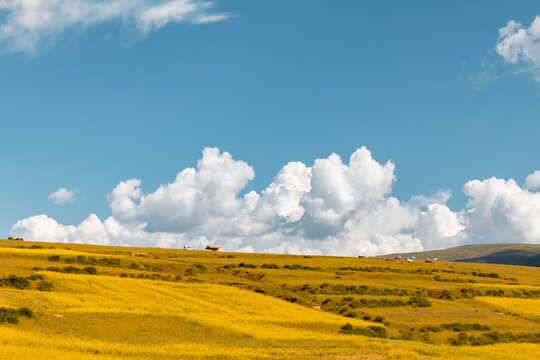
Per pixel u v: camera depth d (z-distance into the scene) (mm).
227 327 58375
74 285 70250
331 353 46688
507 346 67750
